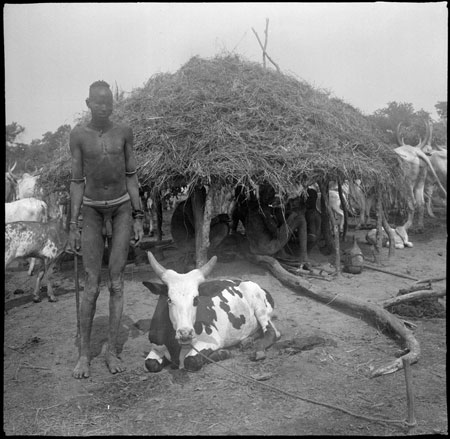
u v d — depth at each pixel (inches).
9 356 195.8
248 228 319.9
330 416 144.0
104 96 170.4
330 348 197.3
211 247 331.6
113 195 178.5
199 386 163.5
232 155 271.4
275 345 197.5
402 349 196.4
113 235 182.4
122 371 177.9
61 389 165.8
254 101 306.0
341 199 407.8
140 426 139.4
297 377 170.4
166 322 171.5
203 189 295.6
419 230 473.4
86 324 179.6
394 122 558.9
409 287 278.2
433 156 530.9
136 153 281.7
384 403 152.3
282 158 279.0
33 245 263.7
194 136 283.6
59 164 329.1
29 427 139.4
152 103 310.5
